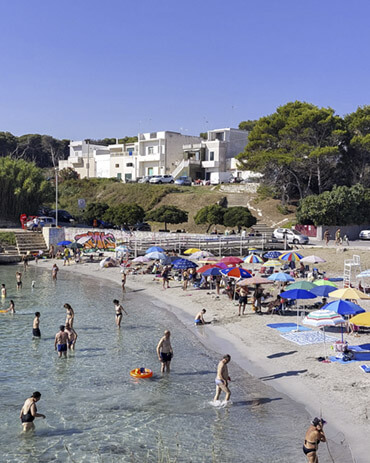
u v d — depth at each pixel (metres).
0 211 72.69
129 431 14.87
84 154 114.06
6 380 19.17
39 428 15.16
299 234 54.44
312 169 66.12
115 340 25.05
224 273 31.08
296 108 73.88
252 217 57.75
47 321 29.31
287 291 24.83
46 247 64.94
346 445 13.38
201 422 15.30
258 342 23.25
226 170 94.81
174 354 22.48
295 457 13.05
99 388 18.33
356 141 64.69
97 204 70.19
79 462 13.22
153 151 100.50
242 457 13.12
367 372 18.30
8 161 74.62
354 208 58.62
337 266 41.53
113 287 41.72
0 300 36.03
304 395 16.83
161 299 35.81
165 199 80.62
